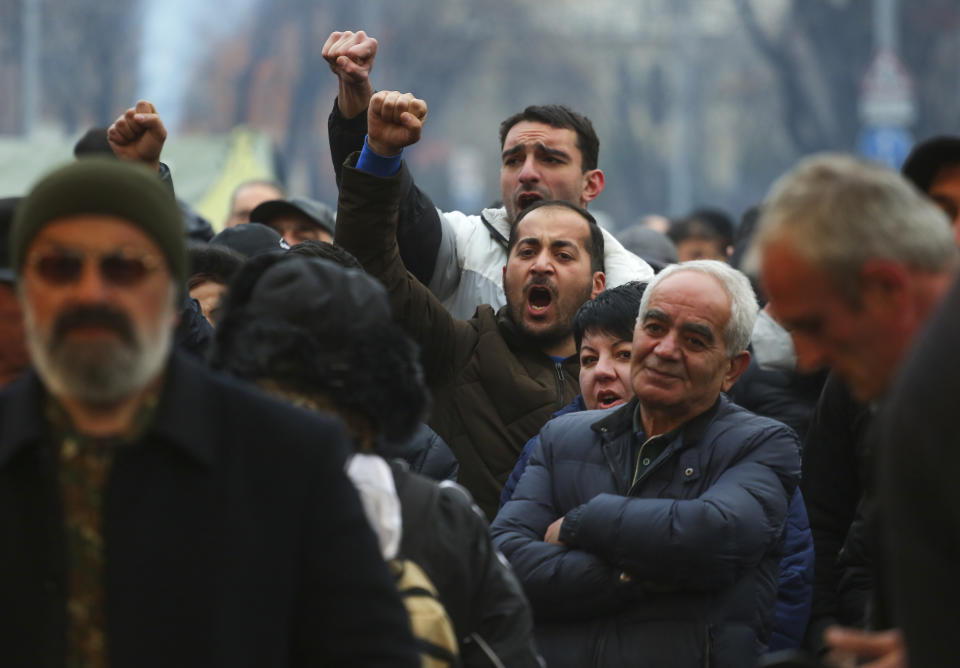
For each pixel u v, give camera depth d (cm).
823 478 1012
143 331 541
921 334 515
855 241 539
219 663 542
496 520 938
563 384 1135
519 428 1095
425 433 1002
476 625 682
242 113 12038
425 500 673
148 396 561
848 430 993
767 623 890
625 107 14212
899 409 509
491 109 15762
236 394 571
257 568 554
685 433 916
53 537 546
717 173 16175
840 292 543
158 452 553
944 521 500
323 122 12625
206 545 549
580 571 871
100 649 546
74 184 537
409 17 12644
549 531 906
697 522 855
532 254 1150
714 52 14625
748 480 885
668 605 867
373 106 977
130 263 539
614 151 14038
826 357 561
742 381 1288
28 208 542
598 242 1194
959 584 499
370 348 651
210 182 2762
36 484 550
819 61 10325
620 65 14288
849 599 955
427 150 15612
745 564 866
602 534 867
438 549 665
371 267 1009
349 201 994
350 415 655
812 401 1285
